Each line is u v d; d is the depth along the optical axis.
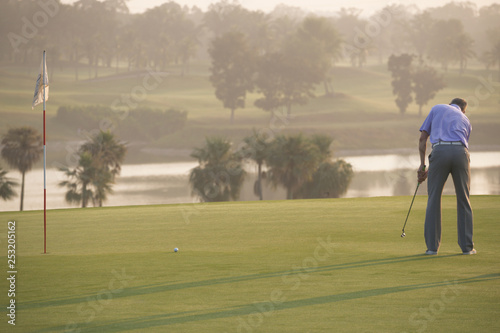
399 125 149.62
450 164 11.20
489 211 18.03
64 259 11.51
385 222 16.19
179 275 9.52
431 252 10.98
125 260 11.20
